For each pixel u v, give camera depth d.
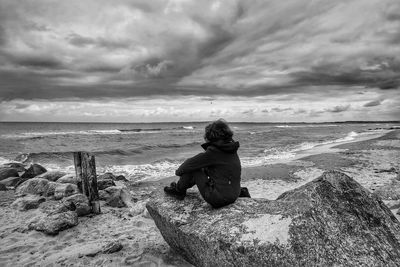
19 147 27.23
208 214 3.98
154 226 6.20
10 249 5.11
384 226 3.43
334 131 64.19
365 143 27.03
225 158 3.91
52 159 18.48
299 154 20.44
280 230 3.26
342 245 3.11
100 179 10.07
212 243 3.50
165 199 4.57
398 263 3.05
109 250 4.86
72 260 4.62
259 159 18.59
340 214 3.41
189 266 4.31
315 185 3.71
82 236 5.69
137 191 10.23
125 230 5.97
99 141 35.38
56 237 5.67
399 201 6.85
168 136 46.47
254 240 3.25
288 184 10.73
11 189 10.36
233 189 3.93
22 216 7.03
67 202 6.99
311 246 3.07
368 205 3.60
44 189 9.14
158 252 4.80
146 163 17.48
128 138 41.12
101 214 6.99
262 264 3.09
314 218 3.30
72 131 61.16
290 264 2.98
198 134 52.56
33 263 4.58
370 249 3.12
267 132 57.81
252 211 3.74
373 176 11.41
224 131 3.90
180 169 4.09
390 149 21.48
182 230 3.89
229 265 3.36
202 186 4.00
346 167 13.91
